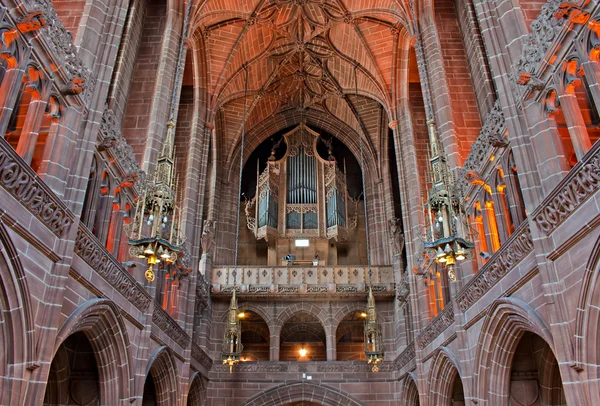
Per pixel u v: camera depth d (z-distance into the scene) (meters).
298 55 31.33
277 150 37.41
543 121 11.74
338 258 33.75
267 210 32.31
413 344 22.78
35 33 10.36
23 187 9.58
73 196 11.76
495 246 15.73
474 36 19.47
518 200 13.74
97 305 12.72
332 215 32.75
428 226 12.20
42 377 9.99
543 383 14.43
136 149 18.67
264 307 28.45
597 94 9.70
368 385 26.80
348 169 36.84
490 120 15.04
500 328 13.96
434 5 22.25
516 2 13.34
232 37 27.11
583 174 9.62
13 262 9.34
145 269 16.92
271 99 33.94
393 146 33.94
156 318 17.53
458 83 20.31
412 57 27.44
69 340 14.95
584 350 9.64
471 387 15.84
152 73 20.31
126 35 18.91
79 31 13.23
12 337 9.36
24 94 13.52
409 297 24.42
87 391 14.70
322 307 28.59
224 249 31.53
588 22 9.89
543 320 11.47
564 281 10.52
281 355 33.12
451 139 18.45
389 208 31.34
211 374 26.70
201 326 26.52
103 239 14.46
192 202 23.97
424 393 21.33
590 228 9.56
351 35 28.31
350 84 31.48
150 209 12.17
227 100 30.61
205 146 26.73
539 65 11.61
